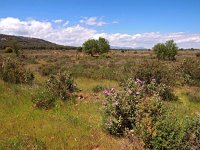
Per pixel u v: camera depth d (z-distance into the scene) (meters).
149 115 7.38
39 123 9.10
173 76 17.05
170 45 51.38
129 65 23.61
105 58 55.88
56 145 7.35
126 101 8.70
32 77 16.89
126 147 7.07
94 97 13.11
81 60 48.94
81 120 9.56
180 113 10.59
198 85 17.55
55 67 28.64
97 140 7.91
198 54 63.69
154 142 6.82
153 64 16.39
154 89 13.17
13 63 16.83
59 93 12.45
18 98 12.08
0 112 10.12
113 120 8.46
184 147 6.77
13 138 7.54
